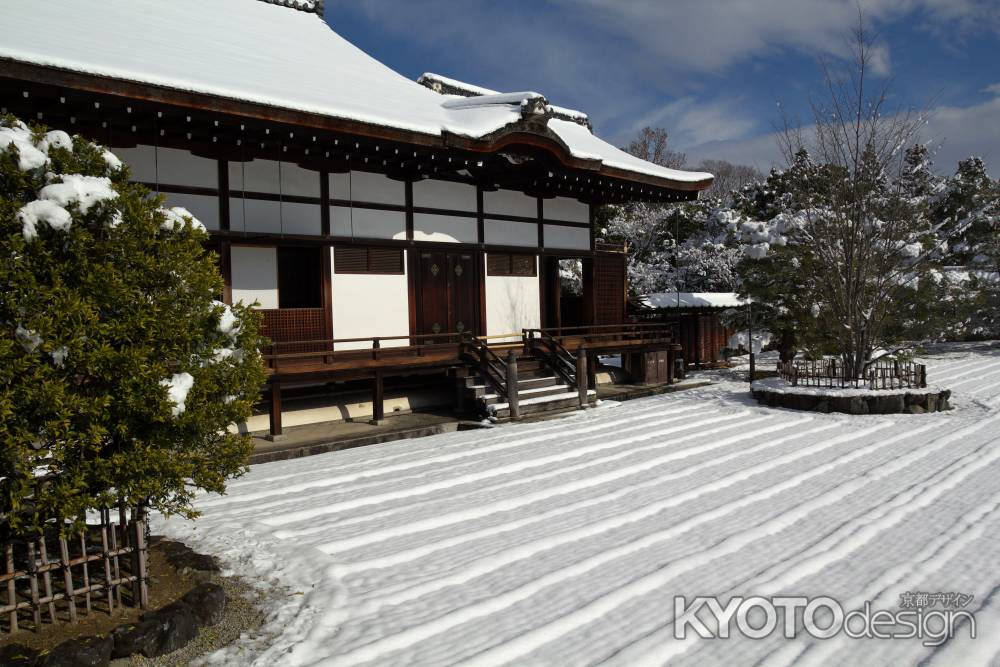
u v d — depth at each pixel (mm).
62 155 4312
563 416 13266
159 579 4855
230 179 11273
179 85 8828
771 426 12078
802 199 15961
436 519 6773
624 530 6387
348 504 7430
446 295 14594
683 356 21516
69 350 3820
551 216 16906
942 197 27938
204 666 3896
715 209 34750
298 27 17625
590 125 22312
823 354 16844
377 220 13320
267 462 9883
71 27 10281
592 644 4176
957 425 11625
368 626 4438
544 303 16859
